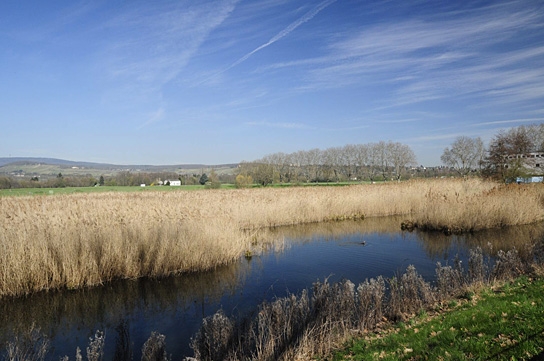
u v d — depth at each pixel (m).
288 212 24.17
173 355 7.51
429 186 32.59
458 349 5.52
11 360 7.22
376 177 82.88
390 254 15.83
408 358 5.63
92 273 11.88
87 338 8.58
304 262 14.71
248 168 70.88
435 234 20.12
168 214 18.94
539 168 40.34
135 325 9.27
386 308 8.37
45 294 11.25
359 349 6.48
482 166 44.72
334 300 7.87
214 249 13.92
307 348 6.55
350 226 23.19
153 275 12.79
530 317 6.27
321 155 88.25
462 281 9.88
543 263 10.36
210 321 6.71
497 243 17.00
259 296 11.00
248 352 6.52
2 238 11.52
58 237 12.41
